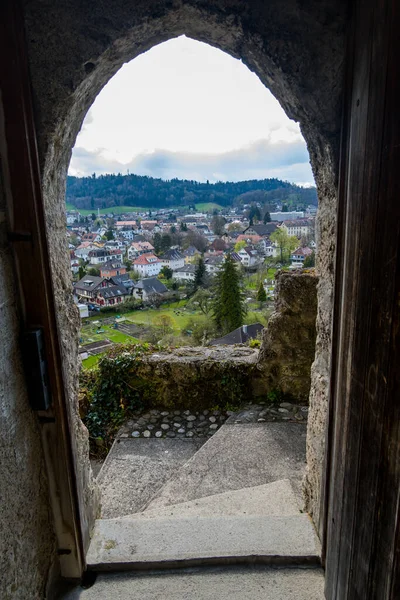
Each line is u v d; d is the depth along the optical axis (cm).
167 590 167
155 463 311
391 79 98
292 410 341
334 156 147
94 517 200
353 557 128
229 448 296
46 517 158
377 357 108
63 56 133
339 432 144
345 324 137
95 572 176
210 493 255
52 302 145
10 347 133
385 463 104
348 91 135
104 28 135
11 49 127
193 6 139
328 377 168
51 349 147
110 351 396
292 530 192
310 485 202
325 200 168
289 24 139
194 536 190
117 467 309
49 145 138
